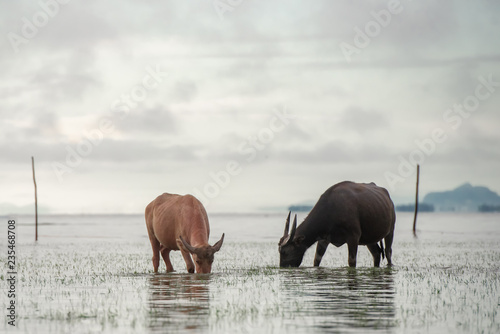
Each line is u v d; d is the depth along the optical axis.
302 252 29.97
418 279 24.09
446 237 69.56
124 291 20.91
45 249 48.56
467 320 15.79
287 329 14.75
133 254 41.84
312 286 21.97
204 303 18.31
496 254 39.38
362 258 38.50
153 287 21.86
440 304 18.06
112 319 15.96
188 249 25.53
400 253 40.69
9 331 14.70
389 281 23.41
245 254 40.81
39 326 15.21
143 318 16.06
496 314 16.59
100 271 28.80
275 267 30.00
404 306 17.72
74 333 14.45
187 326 15.09
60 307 17.77
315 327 14.95
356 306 17.72
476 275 25.61
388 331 14.55
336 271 27.41
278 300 18.80
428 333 14.35
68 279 24.75
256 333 14.37
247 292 20.48
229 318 16.00
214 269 29.20
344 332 14.45
